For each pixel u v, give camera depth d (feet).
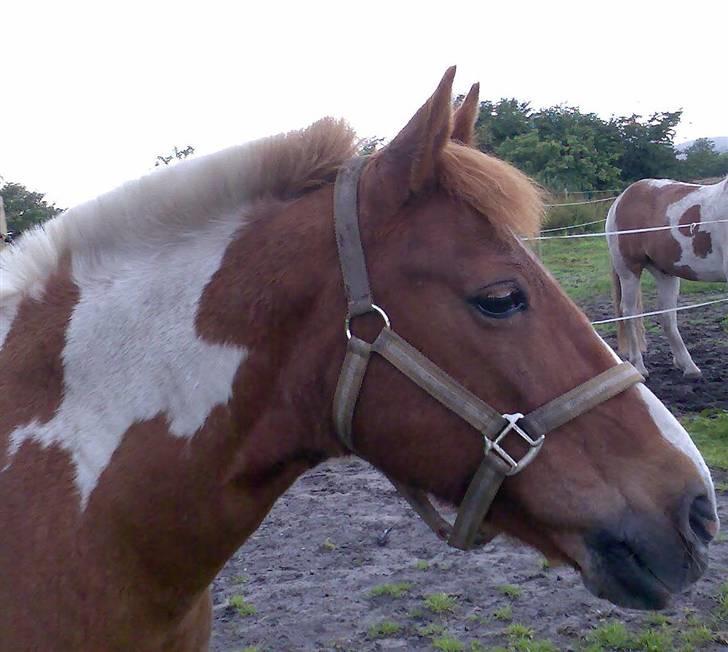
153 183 5.98
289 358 5.62
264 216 5.85
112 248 6.04
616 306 27.68
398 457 5.55
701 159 99.81
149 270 5.90
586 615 11.97
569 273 45.65
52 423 5.64
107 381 5.69
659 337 30.68
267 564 14.21
